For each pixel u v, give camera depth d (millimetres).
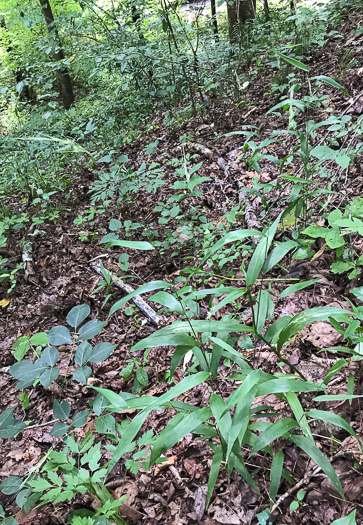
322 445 1706
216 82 5230
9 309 3260
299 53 4887
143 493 1790
